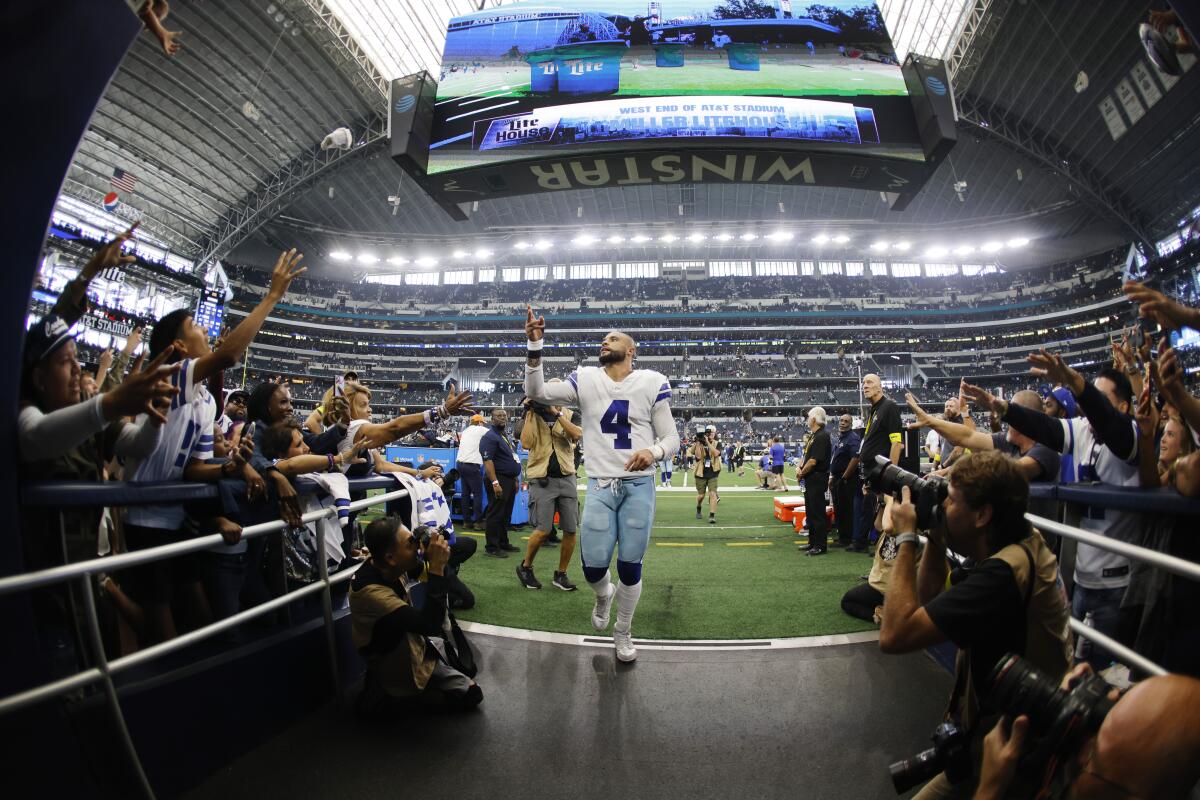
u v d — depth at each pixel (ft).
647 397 11.36
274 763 7.47
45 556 6.29
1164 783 2.44
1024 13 74.54
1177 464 6.05
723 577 18.25
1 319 5.33
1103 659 7.77
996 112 94.53
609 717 8.84
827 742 8.03
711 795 6.79
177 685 6.79
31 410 5.83
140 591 7.91
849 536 23.59
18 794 5.15
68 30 5.57
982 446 11.20
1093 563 7.86
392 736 8.24
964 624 4.79
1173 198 97.50
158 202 96.58
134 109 80.28
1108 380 9.82
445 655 9.35
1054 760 3.20
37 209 5.52
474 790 6.89
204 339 9.13
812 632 12.69
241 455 7.95
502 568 19.38
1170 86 74.69
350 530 12.96
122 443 7.60
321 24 74.08
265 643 8.21
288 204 108.06
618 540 11.35
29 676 5.29
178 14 69.21
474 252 141.08
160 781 6.48
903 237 136.46
